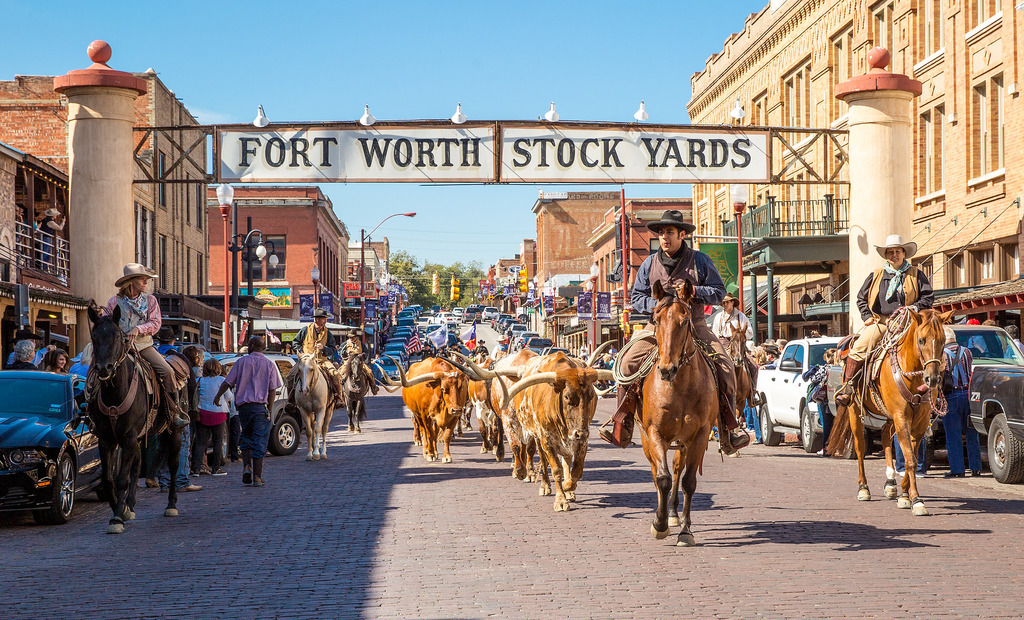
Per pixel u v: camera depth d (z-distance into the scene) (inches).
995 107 1110.4
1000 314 964.0
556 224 4490.7
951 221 1181.7
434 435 711.7
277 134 961.5
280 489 577.6
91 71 903.7
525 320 4603.8
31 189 1128.2
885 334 473.7
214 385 670.5
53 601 309.9
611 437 408.2
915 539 384.2
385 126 965.2
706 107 2110.0
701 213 2228.1
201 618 285.1
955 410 605.6
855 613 274.5
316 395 740.0
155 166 962.1
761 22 1798.7
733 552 362.0
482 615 279.1
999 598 289.6
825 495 511.8
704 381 367.6
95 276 904.3
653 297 386.6
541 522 436.1
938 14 1229.1
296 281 2792.8
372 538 404.5
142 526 459.2
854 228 973.8
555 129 974.4
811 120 1603.1
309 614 286.2
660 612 278.8
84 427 508.7
